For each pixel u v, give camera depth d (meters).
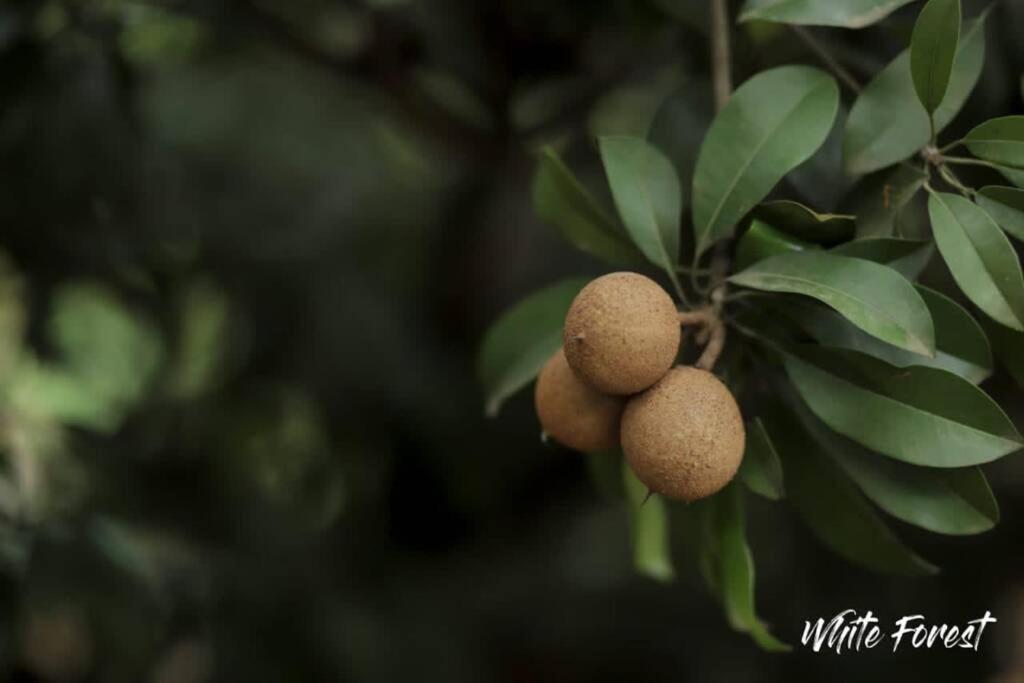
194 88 2.47
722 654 2.58
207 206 2.21
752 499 2.38
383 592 2.27
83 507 1.75
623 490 1.38
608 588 2.78
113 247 1.84
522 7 1.85
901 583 2.36
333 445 2.38
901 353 1.20
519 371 1.30
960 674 2.38
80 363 2.25
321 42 2.11
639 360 1.15
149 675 1.79
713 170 1.23
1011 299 1.16
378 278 2.40
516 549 2.65
